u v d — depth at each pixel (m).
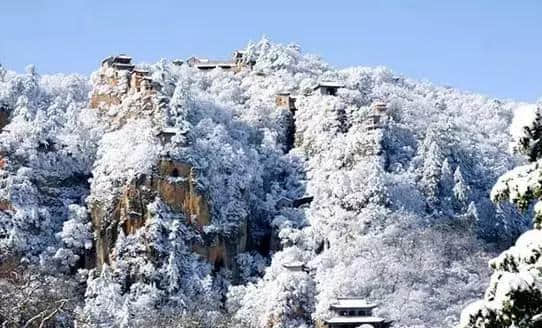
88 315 132.75
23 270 186.00
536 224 25.66
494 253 197.50
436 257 182.25
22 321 73.31
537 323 23.56
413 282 176.12
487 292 25.34
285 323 174.12
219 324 164.50
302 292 179.00
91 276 193.75
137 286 191.50
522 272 23.77
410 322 163.12
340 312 167.50
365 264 181.50
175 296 190.50
